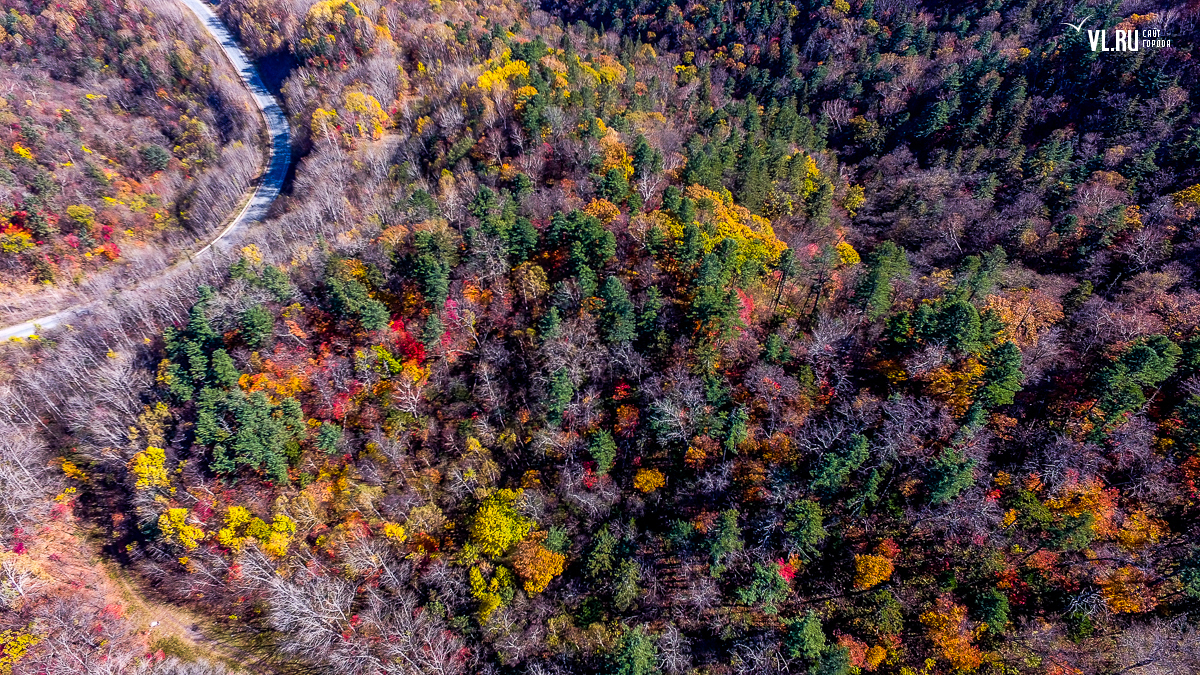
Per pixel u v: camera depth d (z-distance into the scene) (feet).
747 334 232.94
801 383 222.69
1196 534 188.24
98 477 241.76
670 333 234.58
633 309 235.40
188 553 210.38
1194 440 194.59
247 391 227.81
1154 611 181.68
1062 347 240.94
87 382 251.39
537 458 228.84
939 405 210.18
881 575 192.44
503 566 210.79
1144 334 230.68
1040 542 192.13
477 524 211.41
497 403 237.04
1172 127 370.73
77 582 217.97
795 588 201.77
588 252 255.29
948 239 350.84
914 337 229.86
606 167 310.65
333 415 230.07
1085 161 374.84
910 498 204.33
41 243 331.77
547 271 264.11
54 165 374.02
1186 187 335.06
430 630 199.62
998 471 202.59
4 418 244.22
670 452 224.74
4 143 369.09
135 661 201.05
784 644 186.09
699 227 262.47
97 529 232.12
